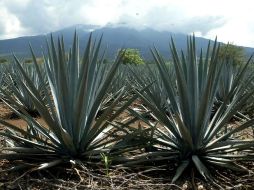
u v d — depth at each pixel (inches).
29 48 159.5
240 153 164.1
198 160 145.4
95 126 150.6
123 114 305.1
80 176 138.0
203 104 140.6
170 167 155.7
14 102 157.2
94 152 151.3
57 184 136.6
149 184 135.0
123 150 153.1
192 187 137.1
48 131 165.6
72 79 155.3
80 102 143.3
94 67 157.8
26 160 157.3
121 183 138.5
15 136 152.3
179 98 151.2
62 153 155.6
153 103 166.4
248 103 263.6
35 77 370.6
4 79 409.7
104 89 151.0
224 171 151.8
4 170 143.4
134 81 299.4
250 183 140.9
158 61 156.9
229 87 301.1
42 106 142.3
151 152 153.7
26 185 136.7
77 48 158.4
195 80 152.3
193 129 151.2
